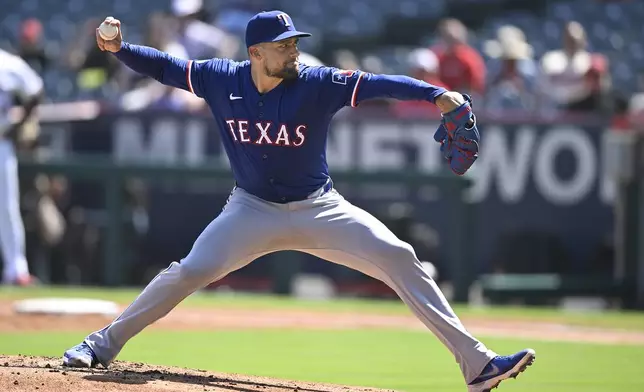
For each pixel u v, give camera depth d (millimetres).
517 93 51594
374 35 64938
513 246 46031
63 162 42500
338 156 45250
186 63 17203
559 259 46281
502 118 45875
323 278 46094
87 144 45281
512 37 52312
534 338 32031
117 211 43031
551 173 46188
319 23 64625
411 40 65500
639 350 29328
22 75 38594
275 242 17000
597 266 46562
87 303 32844
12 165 38875
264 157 16656
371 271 16797
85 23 57344
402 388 21094
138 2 62562
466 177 43125
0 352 24734
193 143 44969
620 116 46938
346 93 16359
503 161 45906
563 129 46219
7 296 37156
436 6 66312
